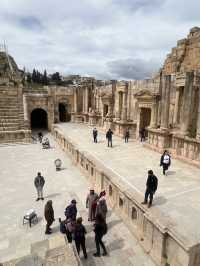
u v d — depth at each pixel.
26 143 29.05
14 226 11.02
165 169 13.39
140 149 19.92
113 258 8.86
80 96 40.94
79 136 25.95
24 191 14.97
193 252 7.07
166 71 23.36
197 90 16.55
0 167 19.75
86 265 8.48
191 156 15.77
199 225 8.20
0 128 29.50
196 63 19.89
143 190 11.17
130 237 10.09
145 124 24.14
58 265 5.38
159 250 8.42
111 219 11.48
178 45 21.61
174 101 18.97
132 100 24.88
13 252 9.20
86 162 17.45
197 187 11.73
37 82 92.12
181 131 16.88
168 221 8.43
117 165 15.20
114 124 27.94
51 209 10.14
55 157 23.17
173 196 10.62
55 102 39.97
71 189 15.35
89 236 10.24
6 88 36.75
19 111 34.81
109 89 29.64
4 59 52.78
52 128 37.69
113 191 12.57
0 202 13.41
